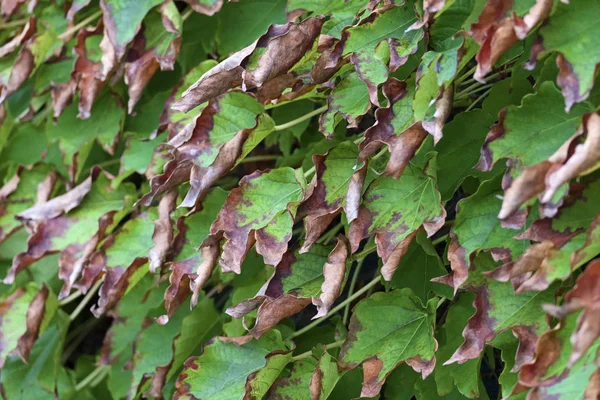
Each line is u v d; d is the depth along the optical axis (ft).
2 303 4.88
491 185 3.66
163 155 4.50
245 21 4.52
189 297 4.73
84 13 5.04
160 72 4.96
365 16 3.91
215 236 4.02
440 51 3.71
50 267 5.23
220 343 4.15
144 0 4.47
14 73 4.78
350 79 3.91
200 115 4.00
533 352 3.51
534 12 3.33
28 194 5.12
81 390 5.26
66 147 4.94
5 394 5.07
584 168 3.22
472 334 3.59
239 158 3.99
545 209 3.35
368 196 3.83
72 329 5.77
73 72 4.71
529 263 3.40
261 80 3.84
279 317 3.92
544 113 3.51
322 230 3.84
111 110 4.91
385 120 3.70
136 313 4.94
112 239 4.53
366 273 4.84
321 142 4.40
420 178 3.80
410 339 3.91
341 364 3.93
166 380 4.57
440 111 3.56
